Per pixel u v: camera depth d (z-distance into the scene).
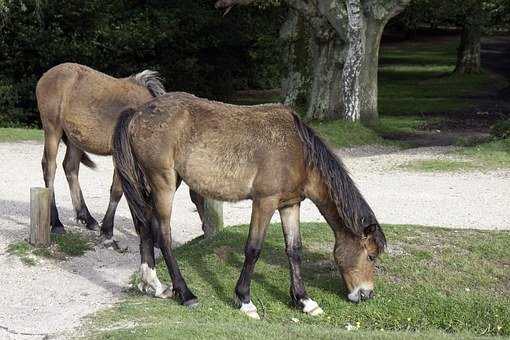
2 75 28.19
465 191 14.57
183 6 30.03
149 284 8.83
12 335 7.58
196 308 8.38
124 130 8.47
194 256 9.98
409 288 8.85
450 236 10.71
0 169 16.61
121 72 29.45
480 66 43.28
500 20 37.25
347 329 7.81
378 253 8.49
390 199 13.90
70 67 11.22
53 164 11.41
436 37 65.50
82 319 8.02
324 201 8.38
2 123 27.22
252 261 8.24
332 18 22.70
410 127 24.41
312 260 9.84
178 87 31.62
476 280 9.08
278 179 8.04
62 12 27.38
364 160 18.36
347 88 22.80
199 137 8.12
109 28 28.06
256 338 6.95
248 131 8.09
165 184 8.32
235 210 13.41
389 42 62.25
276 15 31.20
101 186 15.32
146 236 8.76
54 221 11.49
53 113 11.14
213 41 30.81
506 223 11.97
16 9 26.78
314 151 8.16
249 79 36.50
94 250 10.95
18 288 9.25
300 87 26.34
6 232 11.60
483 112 28.67
